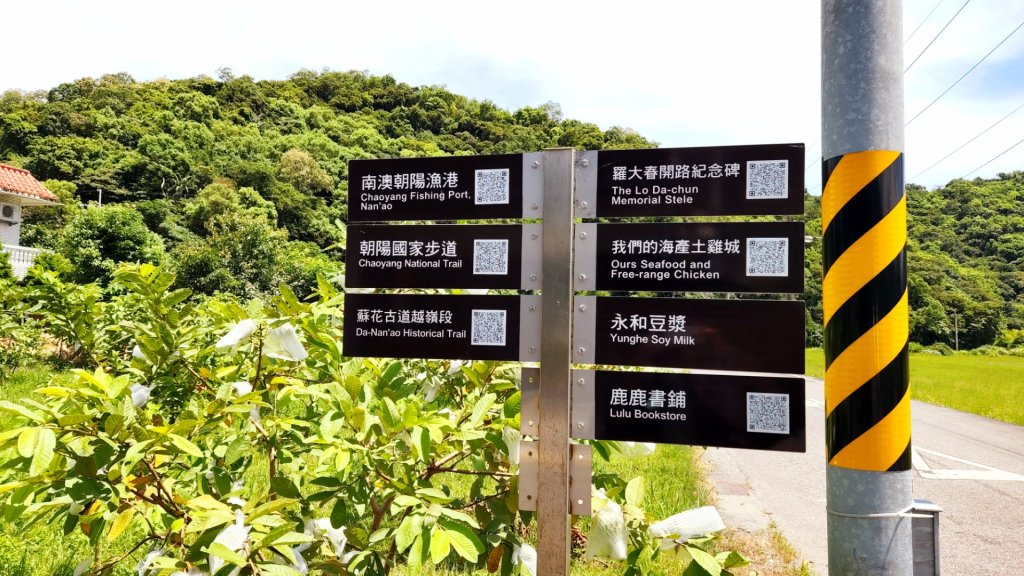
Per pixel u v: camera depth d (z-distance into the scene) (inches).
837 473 66.2
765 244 73.7
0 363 349.4
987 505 236.4
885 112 65.4
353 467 92.4
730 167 75.2
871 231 64.4
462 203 83.0
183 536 72.0
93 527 80.7
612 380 77.0
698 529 78.4
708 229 75.4
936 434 406.6
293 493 84.0
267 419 90.9
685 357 75.2
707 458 314.5
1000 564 175.8
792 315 72.4
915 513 64.3
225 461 89.4
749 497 240.8
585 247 79.0
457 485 177.9
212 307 113.3
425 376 107.0
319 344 97.1
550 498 77.0
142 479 76.0
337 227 110.7
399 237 84.4
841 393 65.7
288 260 834.2
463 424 82.4
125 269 94.8
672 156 76.9
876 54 65.7
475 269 81.9
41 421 67.5
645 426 76.0
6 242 936.9
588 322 78.1
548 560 76.8
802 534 197.0
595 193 79.1
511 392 104.5
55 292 145.0
